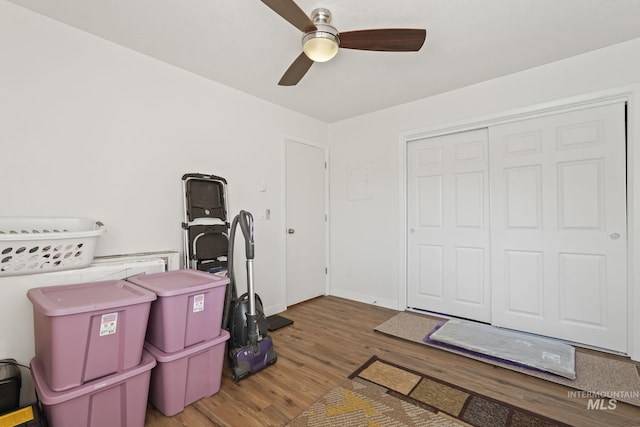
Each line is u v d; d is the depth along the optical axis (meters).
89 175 1.97
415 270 3.32
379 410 1.64
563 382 1.88
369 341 2.53
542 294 2.56
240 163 2.92
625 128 2.22
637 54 2.11
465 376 1.98
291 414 1.62
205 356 1.75
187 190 2.41
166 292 1.56
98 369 1.36
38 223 1.75
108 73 2.06
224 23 1.88
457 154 3.04
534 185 2.59
